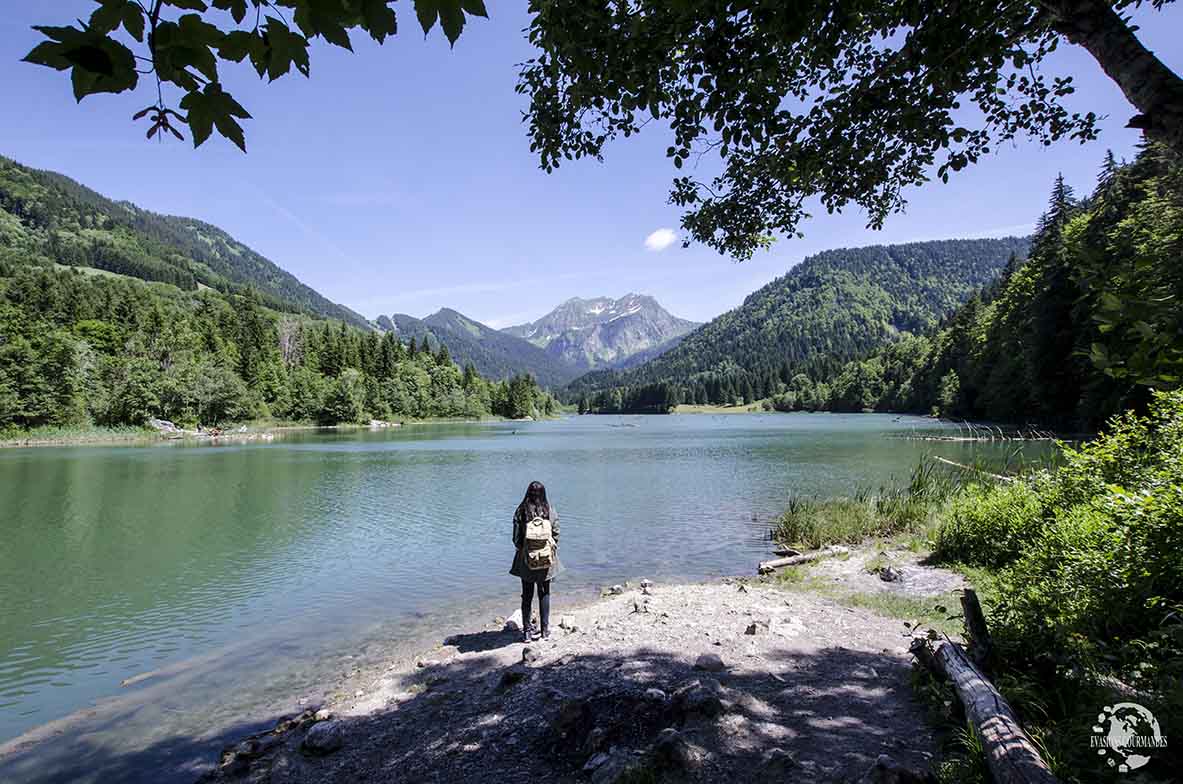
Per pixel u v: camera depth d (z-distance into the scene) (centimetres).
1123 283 273
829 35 428
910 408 12312
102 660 861
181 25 180
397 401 13362
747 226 729
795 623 821
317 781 516
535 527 854
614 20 429
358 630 978
